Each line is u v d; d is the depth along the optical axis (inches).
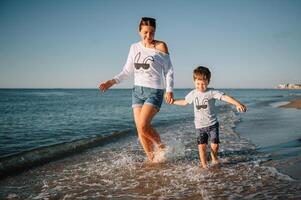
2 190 147.9
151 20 172.4
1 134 360.8
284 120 401.4
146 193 135.3
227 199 122.6
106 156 219.1
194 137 293.3
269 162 176.7
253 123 374.6
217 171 163.6
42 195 139.2
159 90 176.6
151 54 174.1
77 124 469.4
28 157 216.2
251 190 131.7
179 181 149.6
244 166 170.9
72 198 133.7
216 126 175.2
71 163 201.0
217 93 170.7
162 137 296.8
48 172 179.5
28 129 408.5
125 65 187.5
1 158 209.6
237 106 162.2
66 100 1724.9
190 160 192.1
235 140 254.2
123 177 161.9
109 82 180.4
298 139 245.9
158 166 180.7
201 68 174.2
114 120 531.8
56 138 331.9
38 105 1119.6
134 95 181.2
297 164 168.7
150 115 173.9
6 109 865.5
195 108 175.9
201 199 124.1
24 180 164.6
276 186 135.0
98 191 141.5
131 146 259.4
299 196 121.7
